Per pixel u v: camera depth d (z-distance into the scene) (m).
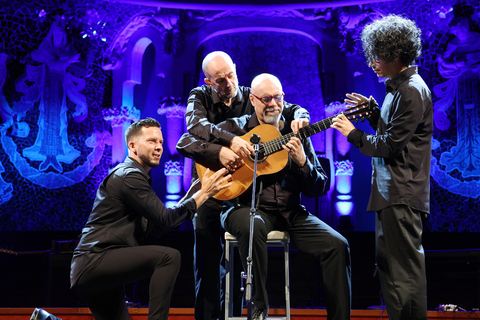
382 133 2.79
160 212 2.86
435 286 6.33
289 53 8.51
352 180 7.96
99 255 2.81
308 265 6.25
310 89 8.44
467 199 7.60
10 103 7.86
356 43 7.93
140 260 2.79
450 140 7.65
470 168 7.44
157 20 8.08
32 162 7.88
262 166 3.17
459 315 3.70
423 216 2.76
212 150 3.18
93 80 8.32
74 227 8.00
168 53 8.19
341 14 7.83
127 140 3.11
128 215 2.94
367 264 6.50
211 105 3.62
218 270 3.52
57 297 6.48
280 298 6.29
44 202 7.90
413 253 2.65
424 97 2.68
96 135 8.24
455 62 7.52
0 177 7.70
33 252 5.62
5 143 7.77
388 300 2.70
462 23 7.44
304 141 3.33
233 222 3.05
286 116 3.49
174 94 8.09
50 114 7.96
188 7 8.04
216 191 2.99
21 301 6.49
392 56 2.73
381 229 2.75
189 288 6.45
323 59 8.16
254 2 8.05
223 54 3.55
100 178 8.24
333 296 3.00
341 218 7.27
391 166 2.72
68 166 8.08
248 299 2.46
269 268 6.35
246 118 3.47
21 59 7.95
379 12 7.78
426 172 2.73
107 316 2.99
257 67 8.51
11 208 7.72
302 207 3.31
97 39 8.23
